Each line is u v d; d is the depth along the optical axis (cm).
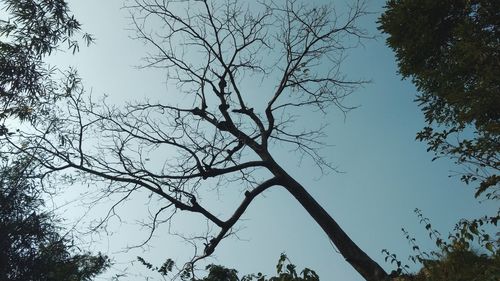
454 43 957
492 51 853
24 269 1162
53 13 1031
